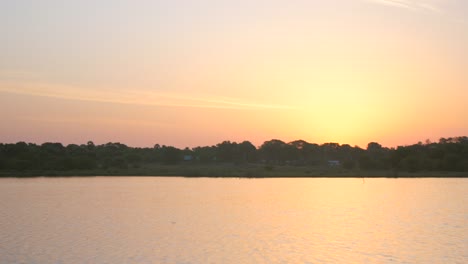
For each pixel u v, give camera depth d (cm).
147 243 4703
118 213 7075
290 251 4375
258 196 10200
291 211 7456
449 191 11588
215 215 6881
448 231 5491
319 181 16725
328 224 6012
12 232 5344
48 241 4797
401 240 4909
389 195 10556
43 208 7719
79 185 13525
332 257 4156
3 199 9250
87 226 5791
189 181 16262
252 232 5375
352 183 15225
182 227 5725
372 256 4200
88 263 3906
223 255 4209
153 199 9350
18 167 19100
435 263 3972
